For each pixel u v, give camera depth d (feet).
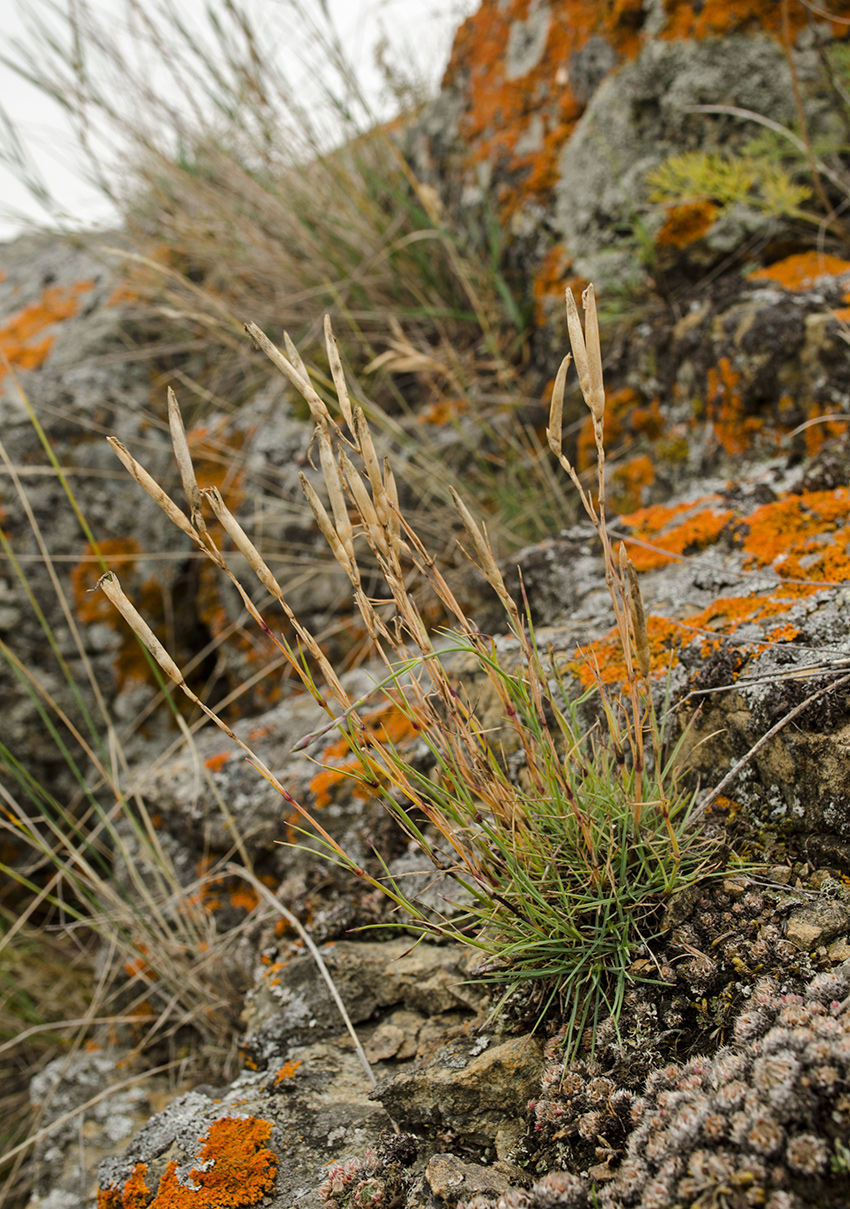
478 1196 3.66
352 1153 4.30
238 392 10.77
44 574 10.32
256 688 9.50
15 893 10.11
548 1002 4.26
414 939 5.50
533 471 8.61
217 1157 4.38
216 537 9.99
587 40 8.46
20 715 10.07
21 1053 8.42
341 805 6.45
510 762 5.66
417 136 10.80
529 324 9.11
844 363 6.33
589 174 8.46
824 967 3.79
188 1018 6.33
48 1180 5.96
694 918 4.25
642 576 6.39
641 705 5.17
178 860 7.58
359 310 10.18
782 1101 3.09
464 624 4.39
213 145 10.73
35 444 10.57
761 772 4.69
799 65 7.72
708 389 7.20
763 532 5.98
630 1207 3.28
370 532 4.02
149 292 11.36
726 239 7.84
